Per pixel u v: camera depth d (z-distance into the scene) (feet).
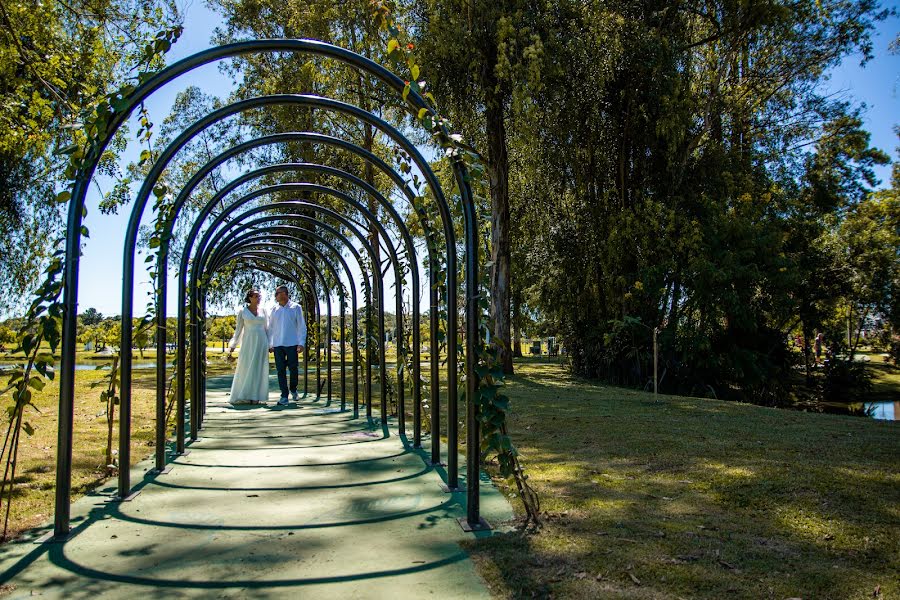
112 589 7.54
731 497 11.00
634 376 45.39
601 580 7.52
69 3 30.22
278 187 20.62
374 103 52.37
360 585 7.59
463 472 13.99
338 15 48.47
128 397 11.89
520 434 18.22
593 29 44.16
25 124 28.09
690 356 43.93
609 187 51.83
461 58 40.42
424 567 8.14
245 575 7.95
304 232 26.55
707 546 8.63
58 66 27.02
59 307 9.57
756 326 45.27
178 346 16.78
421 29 42.52
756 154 56.18
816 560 8.11
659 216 45.83
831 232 71.31
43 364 9.63
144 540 9.36
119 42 30.48
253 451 16.75
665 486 11.90
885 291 61.16
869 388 57.11
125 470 11.84
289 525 10.07
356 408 25.30
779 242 46.34
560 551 8.51
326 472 14.07
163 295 14.61
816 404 50.08
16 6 27.17
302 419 23.67
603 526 9.55
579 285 53.72
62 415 9.57
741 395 47.39
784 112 61.00
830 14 55.01
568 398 29.25
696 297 44.16
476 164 10.01
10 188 46.88
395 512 10.78
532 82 37.99
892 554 8.27
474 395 9.97
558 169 50.26
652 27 45.57
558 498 11.27
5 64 26.91
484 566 8.09
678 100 44.39
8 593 7.41
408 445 17.57
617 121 48.57
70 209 9.80
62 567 8.25
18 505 11.03
